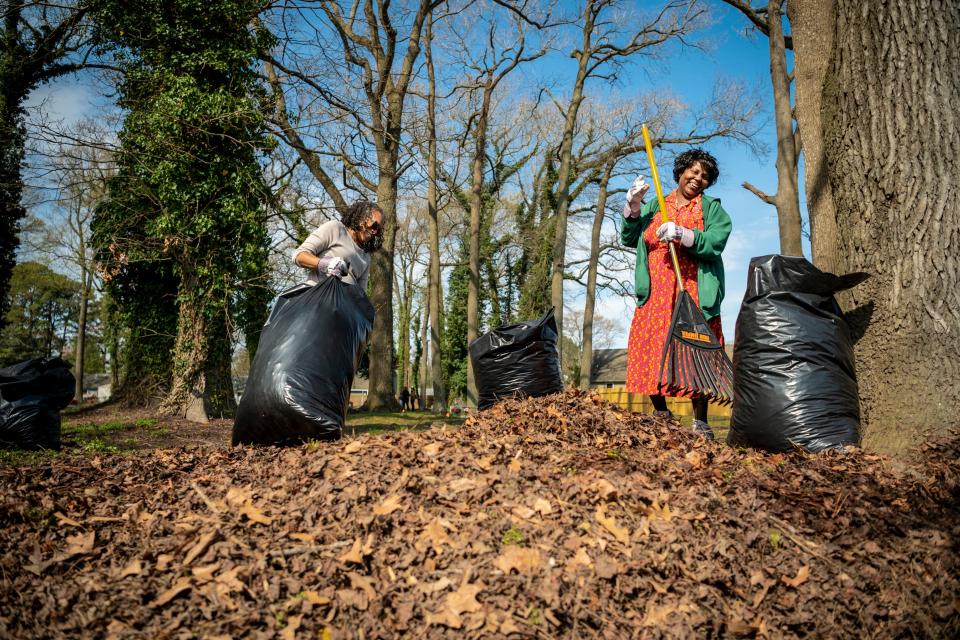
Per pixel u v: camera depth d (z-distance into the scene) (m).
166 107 12.09
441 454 3.11
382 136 15.64
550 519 2.45
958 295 3.34
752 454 3.51
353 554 2.14
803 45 6.13
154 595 1.97
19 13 13.00
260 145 12.63
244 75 13.20
